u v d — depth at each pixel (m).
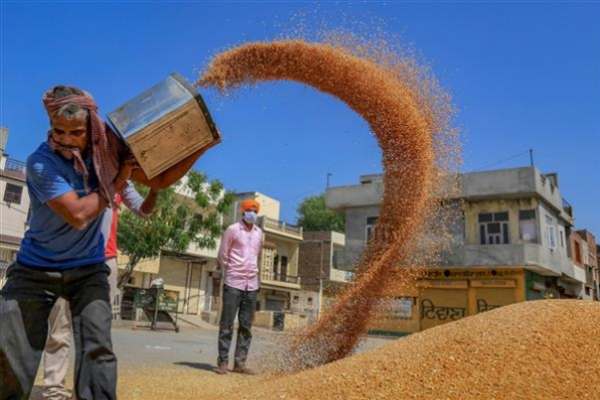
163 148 2.53
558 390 2.49
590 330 2.87
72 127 2.38
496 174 27.11
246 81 3.99
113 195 2.52
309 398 2.72
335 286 4.49
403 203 4.05
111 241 4.11
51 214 2.47
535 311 3.16
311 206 52.94
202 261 32.16
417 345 3.03
